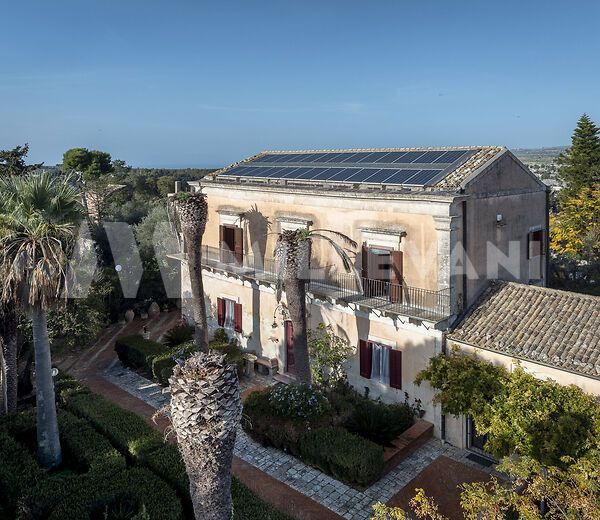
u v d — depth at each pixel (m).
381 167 20.27
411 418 17.08
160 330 29.55
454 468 15.19
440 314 16.38
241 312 23.84
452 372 14.91
